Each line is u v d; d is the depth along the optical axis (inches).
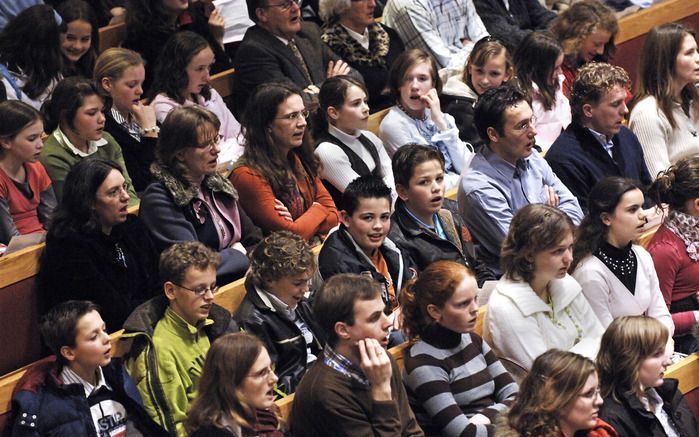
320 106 526.6
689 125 591.8
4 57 540.7
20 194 475.5
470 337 416.2
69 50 564.4
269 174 488.7
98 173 430.9
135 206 483.5
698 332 465.7
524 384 382.6
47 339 386.6
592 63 557.3
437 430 402.6
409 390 406.0
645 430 409.4
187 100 557.0
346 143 525.3
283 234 424.2
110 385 394.9
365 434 376.2
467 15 661.9
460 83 597.3
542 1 723.4
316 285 445.7
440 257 474.0
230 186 476.7
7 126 463.5
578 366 376.8
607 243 470.9
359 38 621.3
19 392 384.5
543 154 585.0
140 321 406.9
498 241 509.0
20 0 583.5
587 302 454.0
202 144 458.6
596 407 379.2
